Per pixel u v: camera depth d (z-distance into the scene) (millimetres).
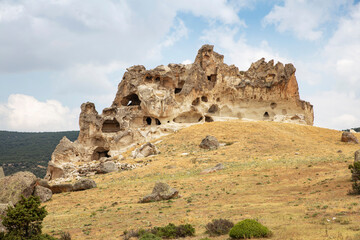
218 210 27953
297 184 37875
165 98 92375
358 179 30375
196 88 98250
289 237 17422
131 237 21094
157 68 97875
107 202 37844
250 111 105688
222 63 108062
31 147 183125
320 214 22578
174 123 93875
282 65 106688
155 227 21734
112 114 92125
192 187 42125
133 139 86125
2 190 37062
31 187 39344
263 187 38156
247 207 27984
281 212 24484
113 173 58875
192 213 27641
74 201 39906
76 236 23281
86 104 92375
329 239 16312
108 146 88062
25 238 20688
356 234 16688
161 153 73312
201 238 19391
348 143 75875
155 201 35625
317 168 45844
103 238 22062
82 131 89750
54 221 29484
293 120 101062
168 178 50562
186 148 74625
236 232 18406
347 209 23203
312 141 77625
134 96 100562
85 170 63531
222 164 54031
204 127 88250
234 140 76938
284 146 69688
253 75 109312
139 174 55750
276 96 105750
